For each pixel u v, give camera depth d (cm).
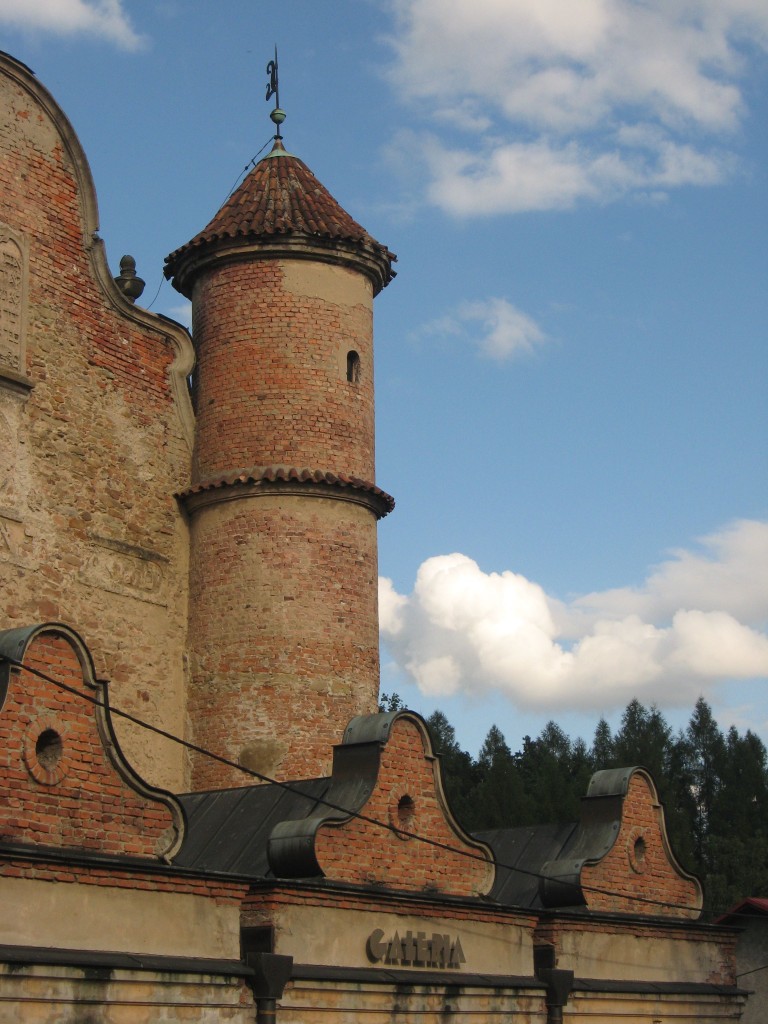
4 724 1675
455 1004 2141
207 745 2573
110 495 2584
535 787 6319
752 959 2908
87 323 2605
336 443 2728
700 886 2759
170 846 1828
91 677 1789
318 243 2803
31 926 1631
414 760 2189
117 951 1717
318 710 2566
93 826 1753
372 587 2727
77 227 2620
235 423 2722
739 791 7088
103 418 2600
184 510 2730
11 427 2420
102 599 2525
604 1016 2445
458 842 2238
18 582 2380
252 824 2180
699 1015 2666
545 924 2378
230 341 2772
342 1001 1962
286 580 2612
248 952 1869
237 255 2803
